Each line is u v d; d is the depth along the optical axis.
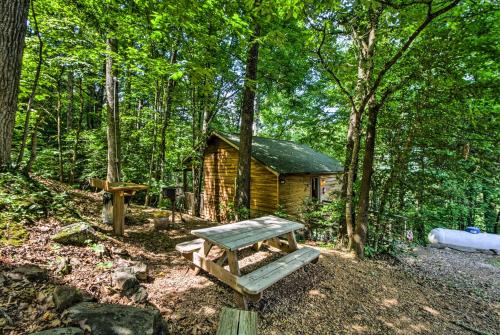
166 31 5.53
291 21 7.19
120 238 4.32
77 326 1.75
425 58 4.77
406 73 5.29
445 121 5.34
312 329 2.78
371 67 5.11
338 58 5.51
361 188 5.36
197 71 5.30
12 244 2.53
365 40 5.83
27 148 9.29
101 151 10.36
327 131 8.58
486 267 6.46
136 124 12.49
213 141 12.12
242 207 7.51
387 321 3.25
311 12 3.74
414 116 5.68
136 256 3.61
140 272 3.03
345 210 6.30
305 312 3.06
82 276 2.52
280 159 10.58
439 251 7.84
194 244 3.82
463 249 7.96
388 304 3.69
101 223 4.92
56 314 1.86
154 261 3.71
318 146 9.57
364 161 5.31
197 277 3.36
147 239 4.70
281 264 3.35
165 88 9.29
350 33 5.46
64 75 8.46
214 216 12.16
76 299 2.06
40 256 2.54
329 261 4.79
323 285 3.77
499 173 6.27
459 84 4.75
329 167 12.83
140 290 2.63
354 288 3.92
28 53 5.83
